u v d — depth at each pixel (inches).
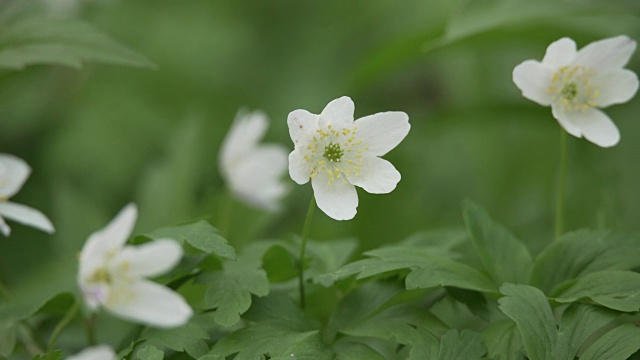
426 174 30.6
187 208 26.3
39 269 25.5
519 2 25.6
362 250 26.8
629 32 28.0
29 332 21.7
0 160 21.0
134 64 22.5
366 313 20.4
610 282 20.1
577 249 20.9
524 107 27.7
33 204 29.4
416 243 22.4
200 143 29.9
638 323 20.1
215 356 19.3
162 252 18.5
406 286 20.0
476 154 29.9
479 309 20.5
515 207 28.8
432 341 19.8
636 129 27.0
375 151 20.4
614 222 25.7
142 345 20.1
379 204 26.9
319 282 20.2
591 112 21.4
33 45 22.5
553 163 29.0
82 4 29.3
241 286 20.0
